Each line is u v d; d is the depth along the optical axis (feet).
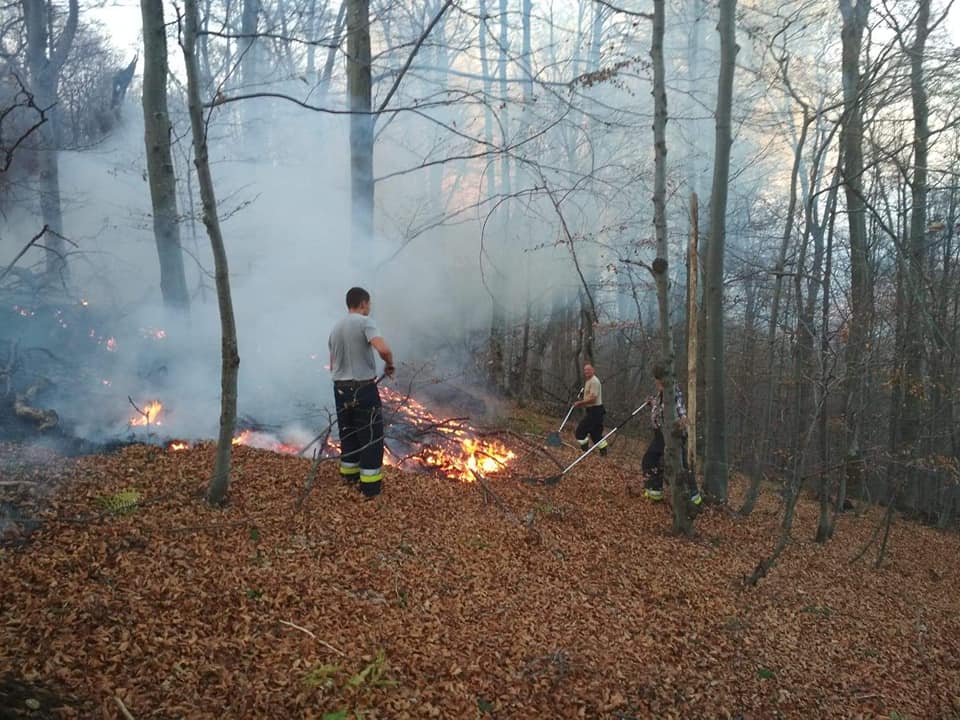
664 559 17.17
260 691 8.80
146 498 13.60
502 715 9.74
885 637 15.61
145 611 9.91
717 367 24.23
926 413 31.24
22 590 9.74
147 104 21.58
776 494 31.89
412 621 11.47
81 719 7.58
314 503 15.07
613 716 10.36
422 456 21.27
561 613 13.04
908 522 31.86
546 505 19.27
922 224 32.07
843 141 24.13
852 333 22.97
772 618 15.14
